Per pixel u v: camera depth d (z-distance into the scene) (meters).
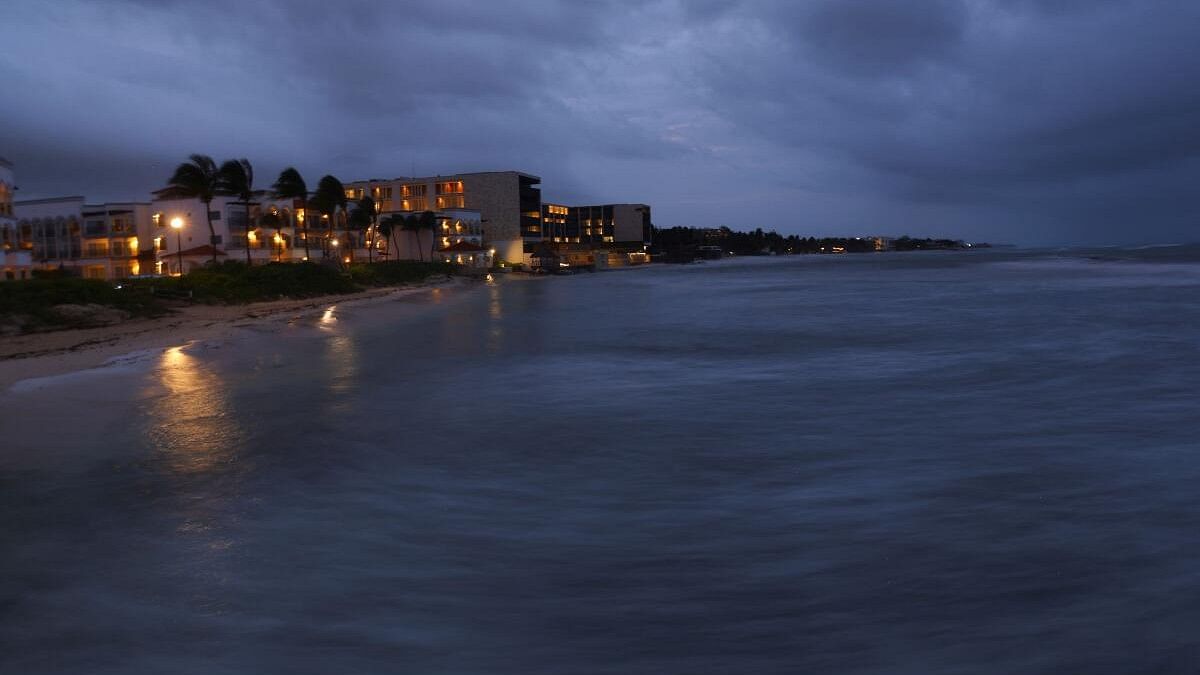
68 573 8.16
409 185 140.62
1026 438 14.29
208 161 71.38
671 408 17.72
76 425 15.16
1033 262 149.25
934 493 10.95
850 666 6.25
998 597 7.44
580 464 12.86
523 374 23.25
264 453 13.38
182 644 6.64
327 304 55.41
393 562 8.55
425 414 16.94
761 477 12.01
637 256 199.88
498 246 140.50
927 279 93.38
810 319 42.53
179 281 52.56
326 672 6.19
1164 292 55.53
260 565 8.45
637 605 7.45
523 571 8.32
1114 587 7.58
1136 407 17.00
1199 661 6.15
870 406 17.75
